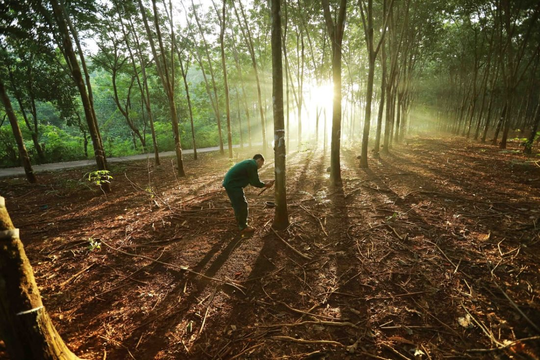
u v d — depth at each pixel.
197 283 3.01
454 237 3.59
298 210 4.89
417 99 26.06
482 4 10.93
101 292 2.90
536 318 2.24
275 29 3.30
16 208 5.77
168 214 5.01
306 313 2.50
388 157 10.33
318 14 11.70
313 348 2.14
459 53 16.78
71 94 13.61
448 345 2.09
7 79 11.95
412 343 2.12
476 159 8.82
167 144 19.45
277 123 3.70
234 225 4.45
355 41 14.31
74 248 3.84
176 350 2.19
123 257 3.59
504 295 2.50
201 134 21.73
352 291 2.75
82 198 6.47
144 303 2.73
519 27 11.42
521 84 18.38
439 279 2.81
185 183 7.80
